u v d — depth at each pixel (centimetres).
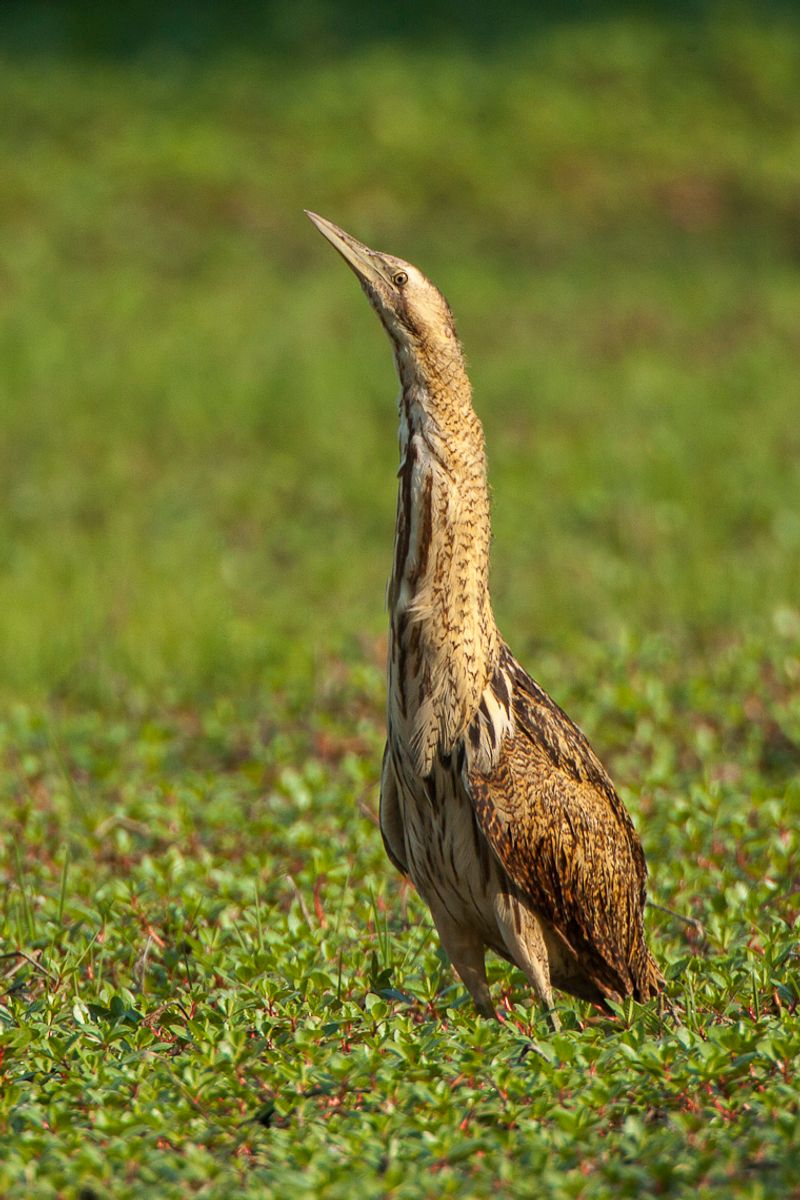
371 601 3700
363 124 8194
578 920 1661
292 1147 1242
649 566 3759
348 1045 1496
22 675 3166
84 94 8456
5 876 2095
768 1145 1204
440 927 1673
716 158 8069
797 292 6731
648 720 2614
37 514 4419
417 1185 1166
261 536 4297
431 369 1627
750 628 3195
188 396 5475
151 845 2177
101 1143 1288
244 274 6988
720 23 9062
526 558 3897
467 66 8694
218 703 2877
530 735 1677
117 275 6856
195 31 9088
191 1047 1490
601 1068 1398
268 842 2153
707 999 1583
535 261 7175
